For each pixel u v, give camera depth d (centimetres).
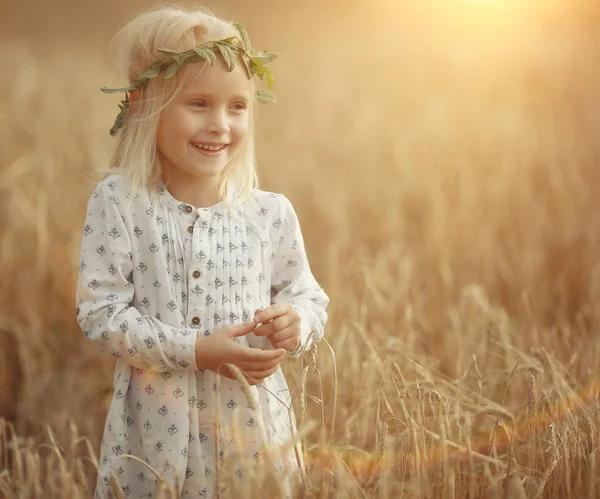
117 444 250
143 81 251
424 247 570
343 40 1730
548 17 1524
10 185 571
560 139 794
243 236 257
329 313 440
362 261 512
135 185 249
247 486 227
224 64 246
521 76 1113
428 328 440
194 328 246
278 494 230
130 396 254
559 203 634
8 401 412
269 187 705
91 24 1995
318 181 714
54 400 393
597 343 368
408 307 394
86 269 248
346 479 243
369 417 326
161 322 245
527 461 299
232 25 254
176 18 247
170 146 249
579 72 1105
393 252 542
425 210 639
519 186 666
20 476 284
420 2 1972
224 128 247
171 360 239
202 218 252
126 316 240
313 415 346
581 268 530
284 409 266
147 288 248
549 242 570
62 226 541
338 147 845
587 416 273
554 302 500
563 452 261
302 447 280
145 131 250
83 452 365
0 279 470
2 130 758
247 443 250
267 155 820
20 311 452
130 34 255
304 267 275
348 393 346
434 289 507
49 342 440
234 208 258
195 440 248
